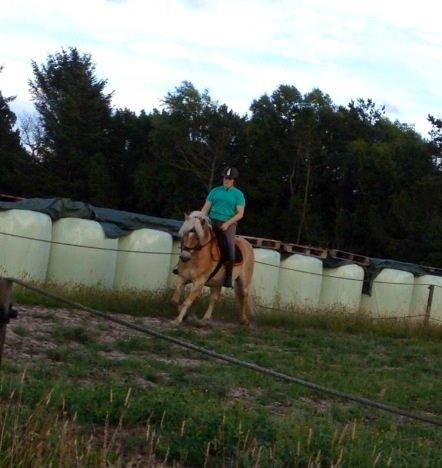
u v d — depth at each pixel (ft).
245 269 51.29
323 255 76.95
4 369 27.96
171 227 65.67
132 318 46.73
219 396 29.84
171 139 186.70
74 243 57.72
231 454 21.85
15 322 38.01
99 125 199.21
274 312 57.16
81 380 28.81
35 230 55.21
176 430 23.08
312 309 61.98
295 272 71.56
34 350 32.71
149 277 61.57
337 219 168.14
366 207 167.32
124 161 201.87
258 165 185.68
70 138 196.24
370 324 60.13
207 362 36.27
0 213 55.52
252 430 23.35
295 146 183.01
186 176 188.24
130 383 28.09
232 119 187.01
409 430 28.66
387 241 159.43
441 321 68.03
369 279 79.15
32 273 55.06
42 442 18.53
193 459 21.54
